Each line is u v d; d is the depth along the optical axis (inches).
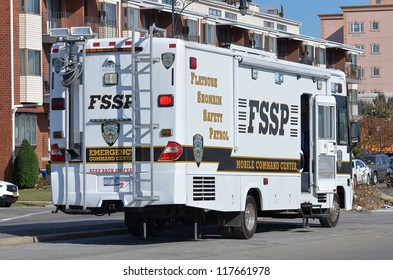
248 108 804.6
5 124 2108.8
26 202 1686.8
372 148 3659.0
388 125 3710.6
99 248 730.8
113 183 728.3
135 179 716.0
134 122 715.4
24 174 2034.9
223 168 768.3
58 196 750.5
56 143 753.0
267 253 681.0
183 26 2923.2
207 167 746.2
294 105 882.8
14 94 2121.1
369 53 5615.2
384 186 2214.6
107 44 732.7
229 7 3582.7
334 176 934.4
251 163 808.3
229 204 775.7
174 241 795.4
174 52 712.4
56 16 2283.5
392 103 4456.2
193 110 729.0
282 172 856.9
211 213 811.4
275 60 850.8
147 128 714.8
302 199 892.0
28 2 2149.4
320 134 917.2
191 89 727.1
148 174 715.4
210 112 751.7
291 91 878.4
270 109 840.3
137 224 828.0
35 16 2164.1
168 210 734.5
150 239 820.6
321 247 730.2
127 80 726.5
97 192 732.7
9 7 2114.9
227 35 3221.0
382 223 1037.8
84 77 736.3
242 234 802.2
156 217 742.5
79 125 742.5
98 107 733.9
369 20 5610.2
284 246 740.7
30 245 767.7
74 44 742.5
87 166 735.1
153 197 711.1
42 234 841.5
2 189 1585.9
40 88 2165.4
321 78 938.7
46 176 2156.7
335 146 938.7
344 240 797.9
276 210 856.9
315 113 911.7
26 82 2134.6
